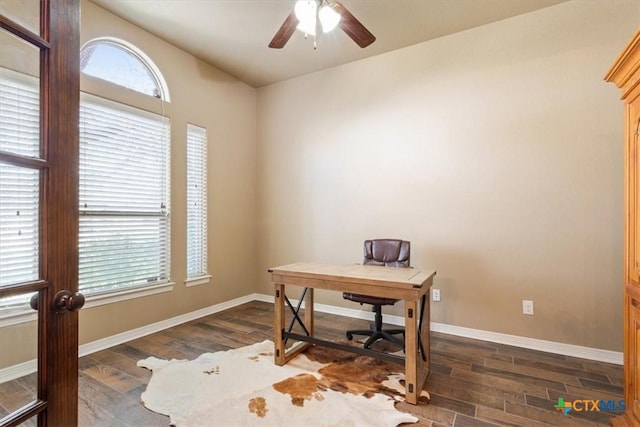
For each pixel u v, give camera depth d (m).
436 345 2.86
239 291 4.21
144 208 3.12
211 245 3.83
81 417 1.80
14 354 0.86
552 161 2.73
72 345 0.95
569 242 2.67
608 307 2.54
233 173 4.14
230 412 1.84
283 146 4.25
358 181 3.69
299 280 2.37
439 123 3.21
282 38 2.37
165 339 2.97
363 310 3.65
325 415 1.81
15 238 0.83
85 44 2.64
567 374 2.33
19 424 0.81
